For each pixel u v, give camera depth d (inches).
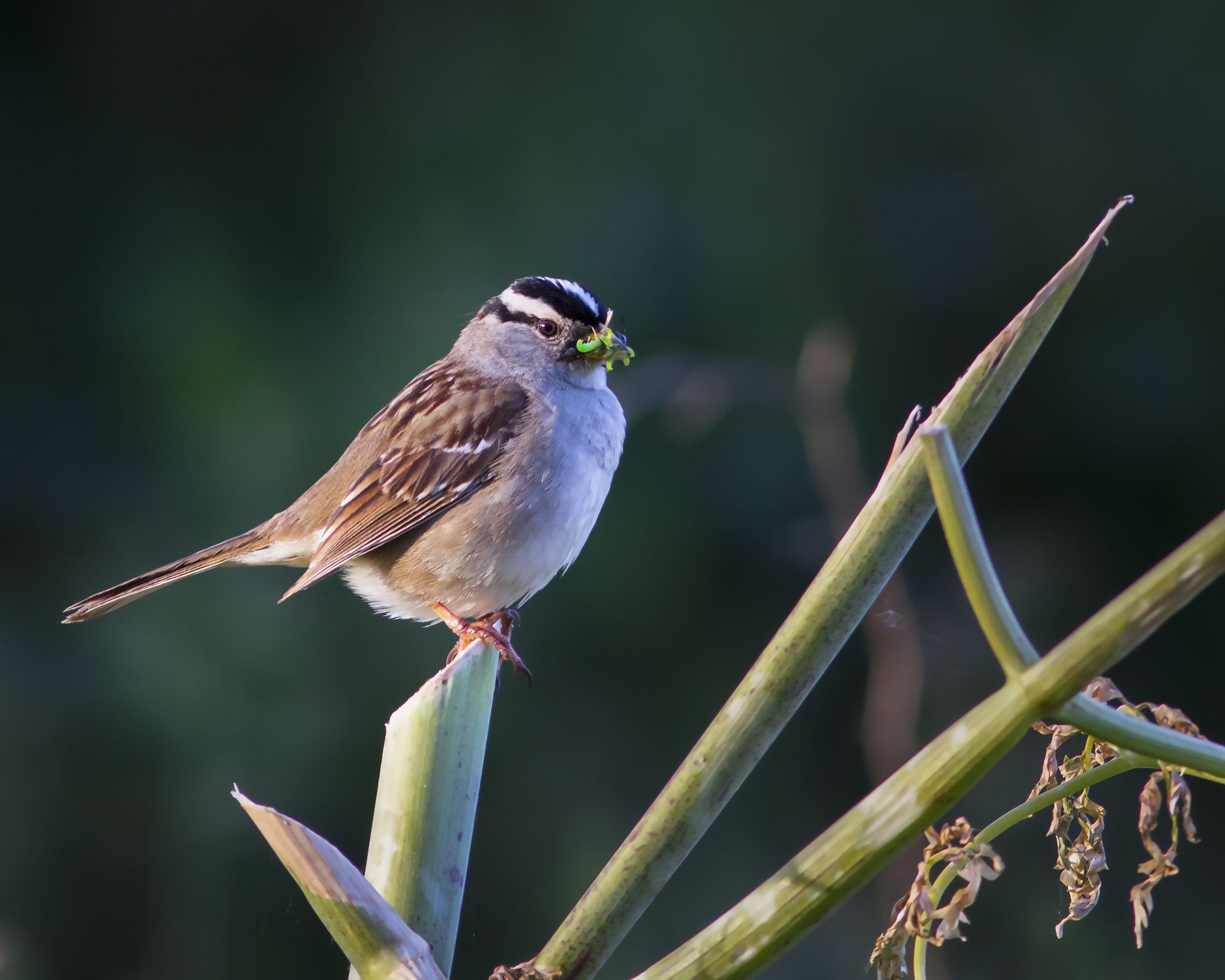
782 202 458.0
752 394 399.5
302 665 400.8
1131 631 67.4
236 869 382.9
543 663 429.7
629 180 454.6
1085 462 456.8
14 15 452.4
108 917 381.7
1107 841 387.9
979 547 70.1
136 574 409.1
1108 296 458.9
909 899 77.7
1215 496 444.8
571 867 408.2
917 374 458.9
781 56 466.9
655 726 430.6
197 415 423.5
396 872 93.2
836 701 437.4
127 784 390.0
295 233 454.3
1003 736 70.1
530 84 458.6
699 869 414.9
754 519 433.7
